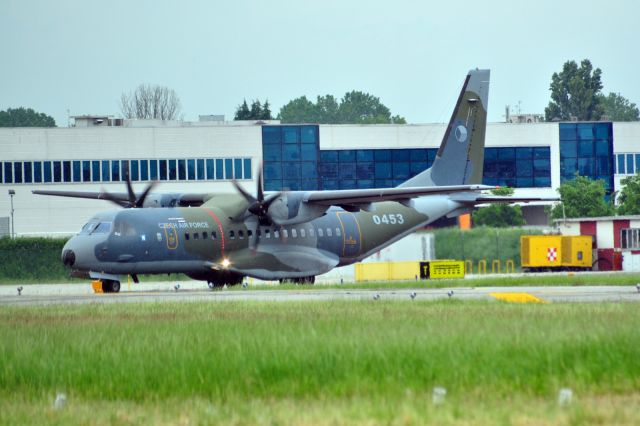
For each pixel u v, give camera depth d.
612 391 66.56
